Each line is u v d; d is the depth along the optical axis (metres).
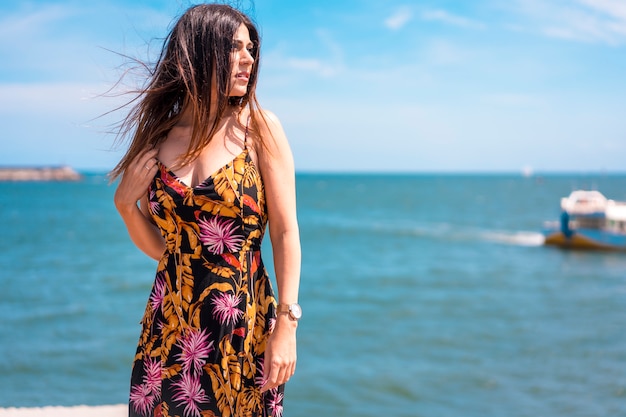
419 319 16.88
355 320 16.75
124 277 23.08
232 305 1.93
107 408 3.58
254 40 2.07
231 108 2.06
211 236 1.95
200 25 1.97
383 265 28.28
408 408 9.75
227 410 1.92
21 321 15.45
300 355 13.02
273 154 2.02
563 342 14.09
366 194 109.50
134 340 13.52
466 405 9.84
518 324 16.11
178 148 2.04
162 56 2.09
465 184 179.75
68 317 15.98
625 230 32.91
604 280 24.03
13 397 9.73
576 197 35.25
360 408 9.74
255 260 2.02
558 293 21.16
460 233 43.12
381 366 12.12
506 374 11.56
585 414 9.34
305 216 59.25
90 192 109.00
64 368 11.37
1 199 84.31
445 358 12.74
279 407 2.04
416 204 80.12
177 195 1.96
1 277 23.03
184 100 2.09
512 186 159.00
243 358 1.95
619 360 12.45
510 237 40.59
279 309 1.97
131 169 2.05
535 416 9.30
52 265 26.34
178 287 1.97
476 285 22.88
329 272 26.23
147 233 2.16
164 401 1.98
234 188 1.94
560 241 34.78
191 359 1.94
